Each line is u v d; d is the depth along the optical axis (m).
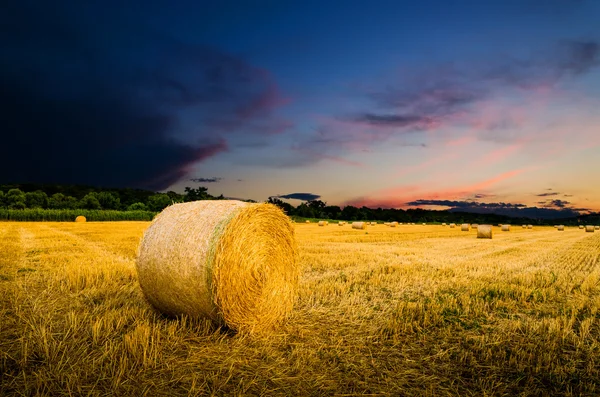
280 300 6.71
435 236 29.27
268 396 4.05
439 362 4.94
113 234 24.08
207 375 4.43
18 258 12.42
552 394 4.20
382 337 5.71
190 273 5.91
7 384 4.09
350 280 9.63
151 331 5.54
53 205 76.88
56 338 5.32
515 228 60.31
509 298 8.14
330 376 4.50
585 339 5.79
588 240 27.02
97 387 4.11
